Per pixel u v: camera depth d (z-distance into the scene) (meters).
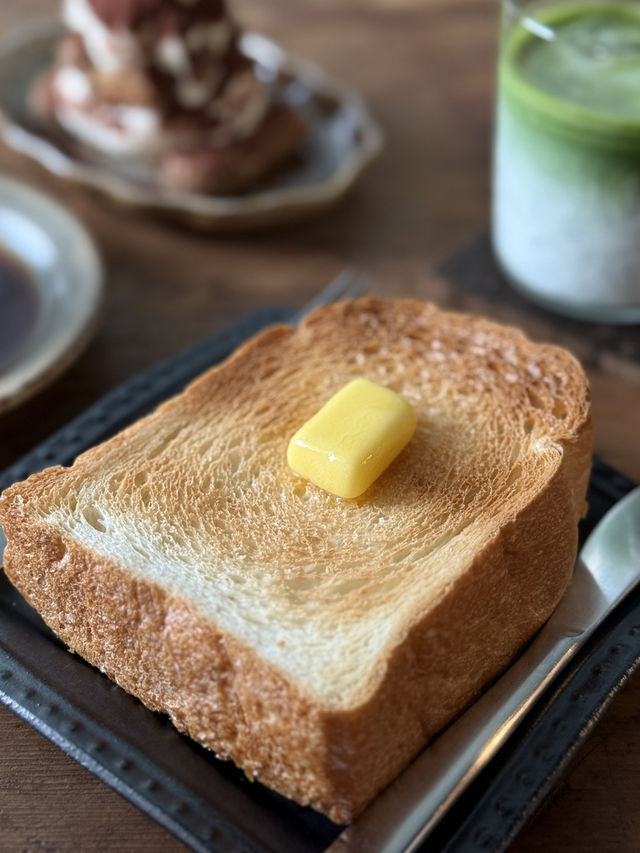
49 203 0.35
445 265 0.36
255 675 0.19
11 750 0.22
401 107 0.45
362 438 0.22
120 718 0.21
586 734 0.20
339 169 0.40
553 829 0.21
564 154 0.30
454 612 0.20
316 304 0.32
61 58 0.40
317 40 0.49
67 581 0.22
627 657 0.22
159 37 0.37
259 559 0.22
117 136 0.39
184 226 0.39
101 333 0.34
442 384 0.26
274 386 0.26
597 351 0.33
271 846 0.19
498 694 0.21
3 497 0.23
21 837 0.21
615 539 0.24
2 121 0.39
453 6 0.52
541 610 0.22
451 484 0.23
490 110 0.45
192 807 0.20
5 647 0.23
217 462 0.24
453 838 0.19
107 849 0.20
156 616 0.21
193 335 0.34
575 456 0.24
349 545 0.22
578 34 0.32
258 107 0.39
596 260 0.32
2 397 0.28
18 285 0.33
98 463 0.24
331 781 0.19
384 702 0.19
